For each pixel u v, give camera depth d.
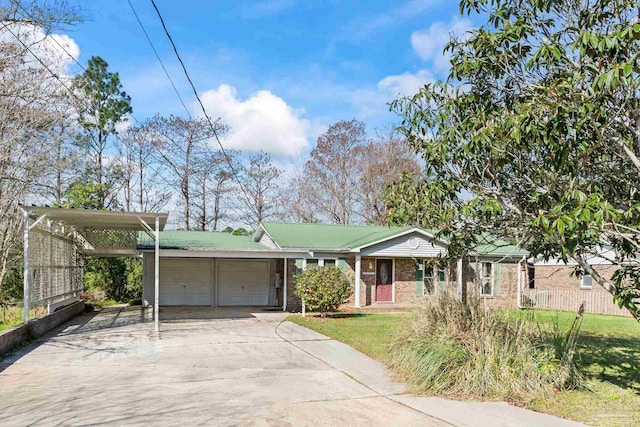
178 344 10.77
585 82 5.28
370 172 34.09
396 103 6.82
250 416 5.69
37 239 12.04
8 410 5.83
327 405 6.18
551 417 5.73
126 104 30.16
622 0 5.25
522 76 6.13
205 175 32.62
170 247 18.11
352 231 22.77
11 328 10.17
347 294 16.02
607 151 5.68
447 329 7.73
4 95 13.15
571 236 4.39
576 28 5.50
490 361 6.87
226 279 20.80
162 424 5.36
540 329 8.07
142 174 31.22
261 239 22.39
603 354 9.89
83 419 5.50
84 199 23.05
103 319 15.61
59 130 16.39
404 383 7.34
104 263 22.42
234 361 8.95
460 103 6.34
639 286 5.76
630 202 5.48
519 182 5.94
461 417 5.72
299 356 9.46
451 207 6.07
